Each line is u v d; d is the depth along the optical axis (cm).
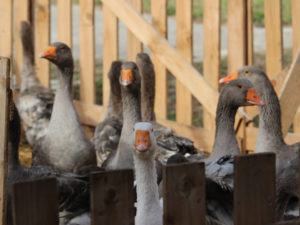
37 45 584
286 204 334
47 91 545
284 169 326
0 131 251
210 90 473
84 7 545
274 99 347
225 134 351
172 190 223
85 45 549
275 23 444
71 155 391
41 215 214
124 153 365
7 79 250
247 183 229
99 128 453
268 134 342
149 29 502
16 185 211
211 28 473
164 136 414
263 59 890
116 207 223
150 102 455
